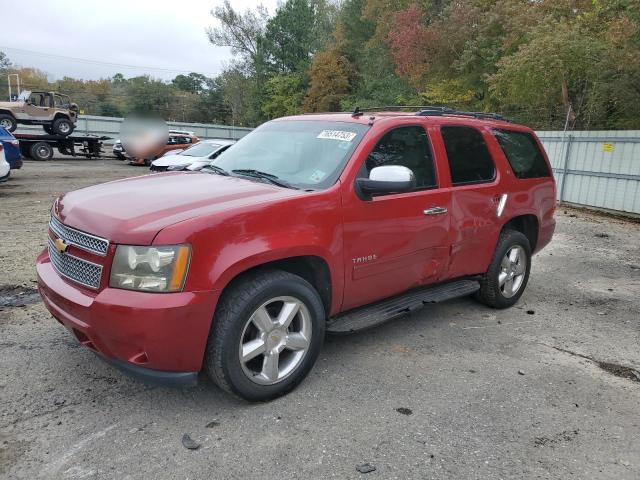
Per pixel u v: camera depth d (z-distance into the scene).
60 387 3.43
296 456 2.81
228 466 2.71
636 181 12.48
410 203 4.02
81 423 3.05
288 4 52.19
